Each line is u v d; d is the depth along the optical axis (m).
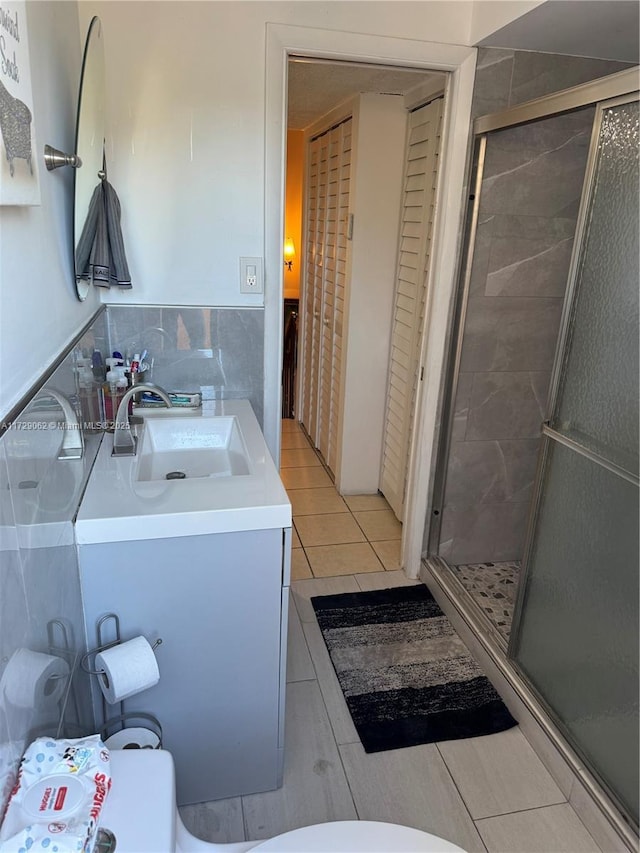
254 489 1.44
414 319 2.76
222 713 1.51
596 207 1.56
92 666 1.37
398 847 1.03
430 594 2.52
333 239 3.39
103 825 0.85
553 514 1.76
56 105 1.31
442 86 2.33
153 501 1.35
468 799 1.62
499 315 2.32
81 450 1.36
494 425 2.47
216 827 1.52
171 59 1.82
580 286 1.63
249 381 2.20
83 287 1.52
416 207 2.69
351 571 2.67
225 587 1.39
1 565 0.75
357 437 3.30
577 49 2.00
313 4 1.85
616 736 1.52
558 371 1.71
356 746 1.78
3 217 0.85
